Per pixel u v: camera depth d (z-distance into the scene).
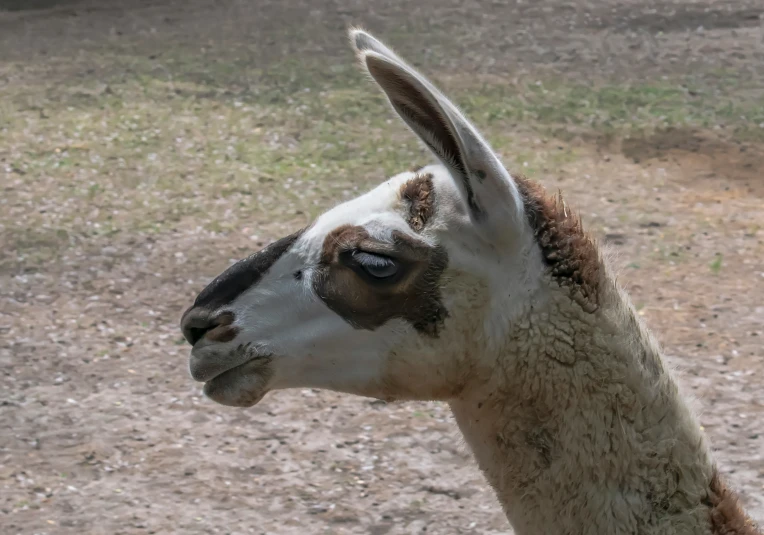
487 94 19.39
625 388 3.74
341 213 4.04
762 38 24.02
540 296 3.78
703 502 3.76
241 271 4.13
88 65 21.77
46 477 7.71
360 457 8.01
